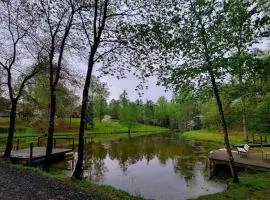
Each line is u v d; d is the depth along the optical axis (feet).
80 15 58.03
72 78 74.18
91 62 54.75
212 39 48.88
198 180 72.23
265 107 79.61
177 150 139.64
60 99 115.55
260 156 85.35
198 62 51.55
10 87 78.38
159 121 472.85
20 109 160.76
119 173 82.99
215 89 55.42
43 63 74.79
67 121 290.97
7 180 42.16
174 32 51.98
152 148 148.97
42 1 60.95
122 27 53.47
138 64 54.24
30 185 40.16
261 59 36.11
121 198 42.98
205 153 126.21
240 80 51.13
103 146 157.07
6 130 198.80
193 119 346.95
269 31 37.22
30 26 70.95
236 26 40.09
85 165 94.48
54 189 39.37
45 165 65.51
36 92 118.21
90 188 45.34
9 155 78.69
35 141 160.35
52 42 65.67
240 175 69.10
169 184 69.21
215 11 48.42
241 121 118.83
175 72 52.54
